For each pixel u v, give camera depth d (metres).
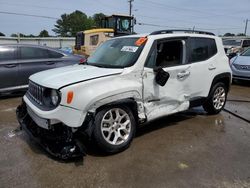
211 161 3.85
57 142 3.88
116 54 4.69
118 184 3.28
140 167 3.67
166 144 4.42
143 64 4.34
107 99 3.84
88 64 4.86
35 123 4.27
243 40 18.30
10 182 3.30
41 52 7.87
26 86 7.65
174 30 5.19
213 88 5.80
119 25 18.42
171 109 4.88
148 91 4.41
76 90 3.66
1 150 4.16
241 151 4.18
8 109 6.56
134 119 4.27
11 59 7.41
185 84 5.05
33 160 3.84
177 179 3.38
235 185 3.26
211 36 5.76
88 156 3.96
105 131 3.95
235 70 10.26
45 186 3.22
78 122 3.65
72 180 3.35
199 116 6.01
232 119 5.84
